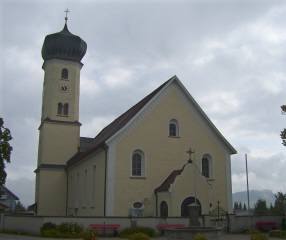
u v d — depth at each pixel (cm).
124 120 4047
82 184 4300
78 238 2686
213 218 3206
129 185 3422
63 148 5406
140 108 3678
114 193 3350
